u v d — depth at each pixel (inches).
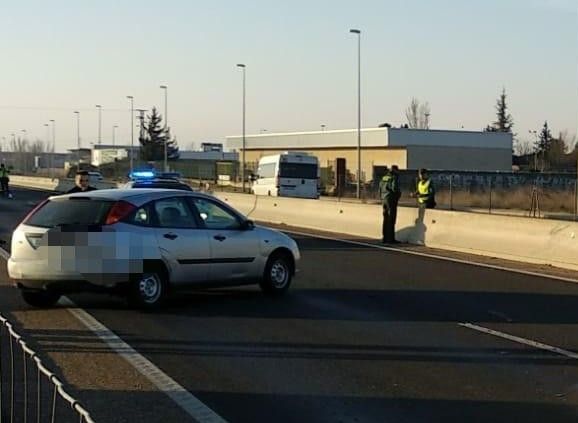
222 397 269.3
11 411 198.8
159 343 348.2
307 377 295.1
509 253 690.2
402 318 411.2
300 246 788.6
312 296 480.1
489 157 3006.9
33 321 393.4
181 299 464.4
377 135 2888.8
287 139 3321.9
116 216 413.4
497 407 261.1
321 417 249.4
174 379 290.8
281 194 1718.8
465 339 362.9
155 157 3895.2
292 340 357.1
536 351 340.8
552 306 450.6
